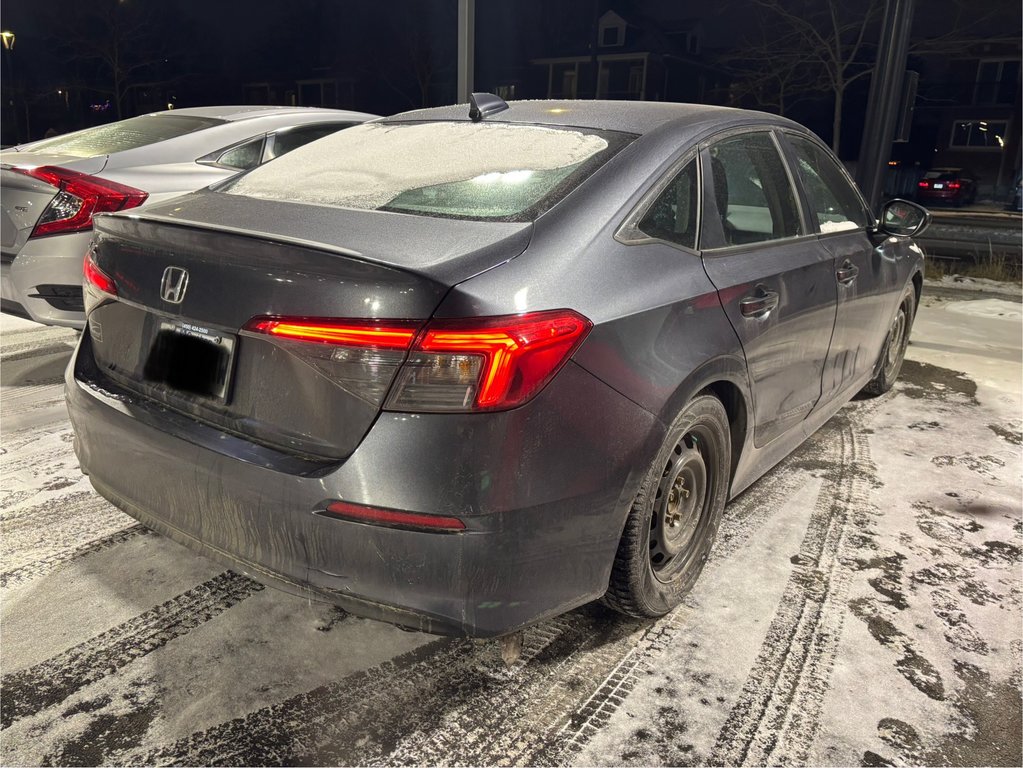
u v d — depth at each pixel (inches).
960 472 148.6
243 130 213.3
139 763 73.5
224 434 77.1
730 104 1435.8
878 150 321.4
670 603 96.2
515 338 68.1
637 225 87.7
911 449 159.5
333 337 68.4
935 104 1665.8
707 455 99.0
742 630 96.6
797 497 134.6
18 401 163.0
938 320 293.4
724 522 124.3
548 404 70.9
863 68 1229.7
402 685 85.4
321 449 71.6
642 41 1796.3
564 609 79.1
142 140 204.2
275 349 73.4
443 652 91.1
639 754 76.9
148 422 81.6
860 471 146.9
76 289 166.2
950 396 197.2
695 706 83.5
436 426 67.2
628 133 98.3
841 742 79.3
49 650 88.2
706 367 89.3
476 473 67.6
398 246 73.6
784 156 121.0
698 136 101.3
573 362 72.8
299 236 76.1
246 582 103.3
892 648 94.3
